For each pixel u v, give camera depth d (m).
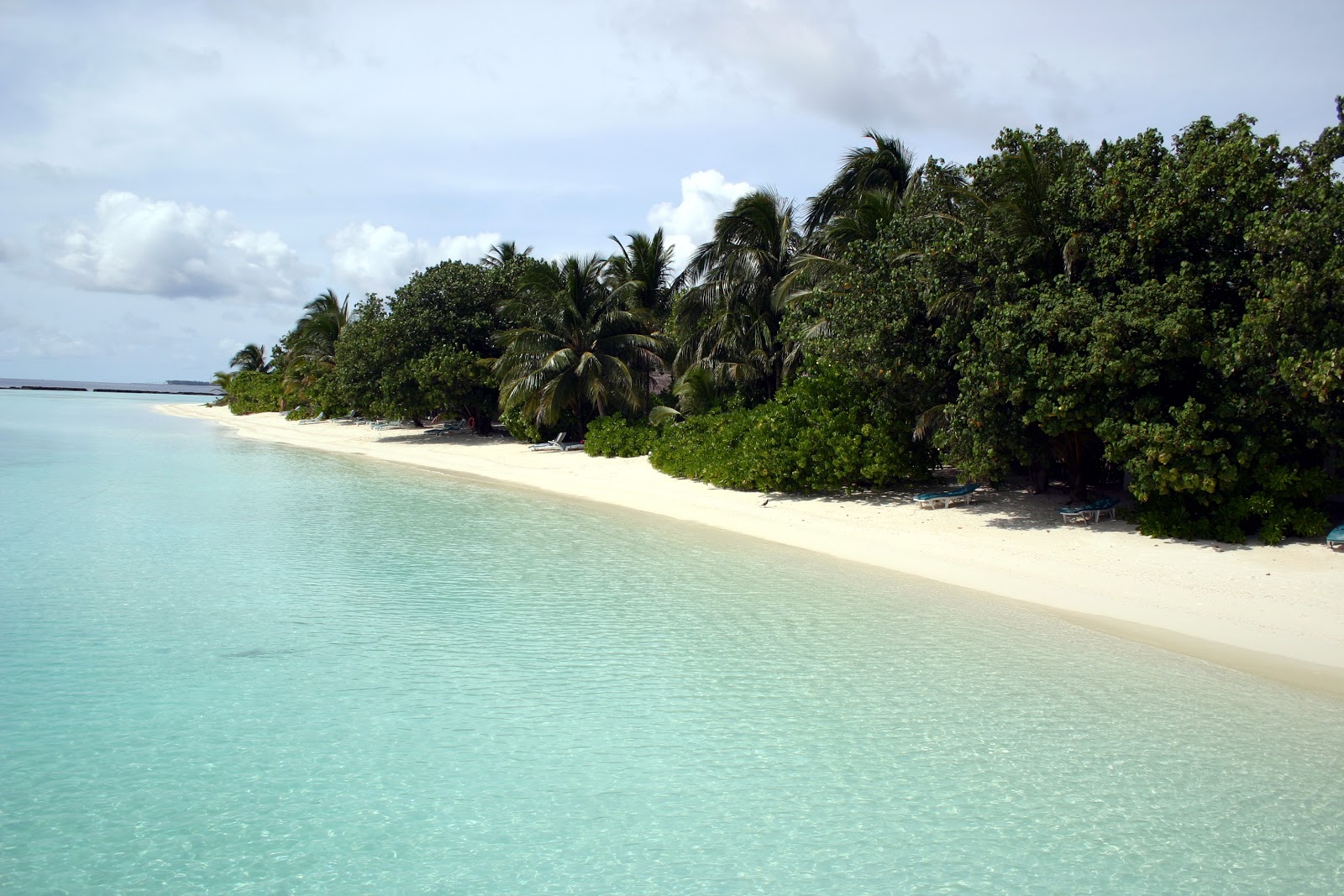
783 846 5.98
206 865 5.71
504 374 33.69
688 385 27.77
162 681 9.00
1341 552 12.89
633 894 5.41
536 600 12.42
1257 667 9.45
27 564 14.48
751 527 18.42
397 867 5.70
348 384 37.81
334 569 14.35
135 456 34.53
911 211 18.55
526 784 6.85
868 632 10.85
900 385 17.42
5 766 7.07
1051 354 14.34
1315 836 6.08
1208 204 13.80
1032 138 16.44
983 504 18.45
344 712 8.22
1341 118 13.74
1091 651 10.11
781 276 26.69
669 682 9.07
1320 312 12.47
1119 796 6.67
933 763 7.22
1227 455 13.96
